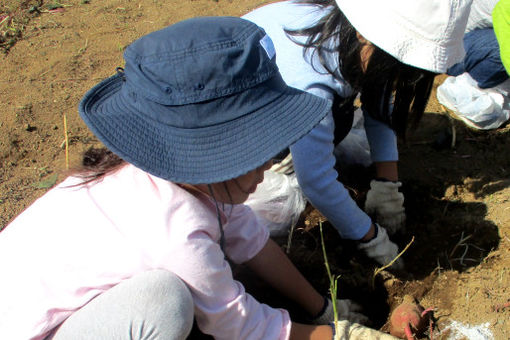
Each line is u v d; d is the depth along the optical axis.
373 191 2.06
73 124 2.63
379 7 1.45
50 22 3.42
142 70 1.11
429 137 2.60
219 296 1.35
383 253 1.92
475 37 2.51
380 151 2.05
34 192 2.28
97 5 3.60
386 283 1.88
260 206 1.99
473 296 1.85
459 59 1.56
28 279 1.29
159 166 1.12
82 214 1.31
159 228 1.24
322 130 1.67
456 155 2.48
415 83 1.63
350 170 2.41
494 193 2.25
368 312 1.90
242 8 3.49
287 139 1.13
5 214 2.17
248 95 1.12
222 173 1.11
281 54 1.73
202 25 1.12
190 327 1.32
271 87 1.16
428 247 2.08
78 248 1.29
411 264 2.03
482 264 1.97
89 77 2.94
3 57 3.10
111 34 3.29
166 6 3.57
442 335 1.75
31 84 2.88
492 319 1.77
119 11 3.53
